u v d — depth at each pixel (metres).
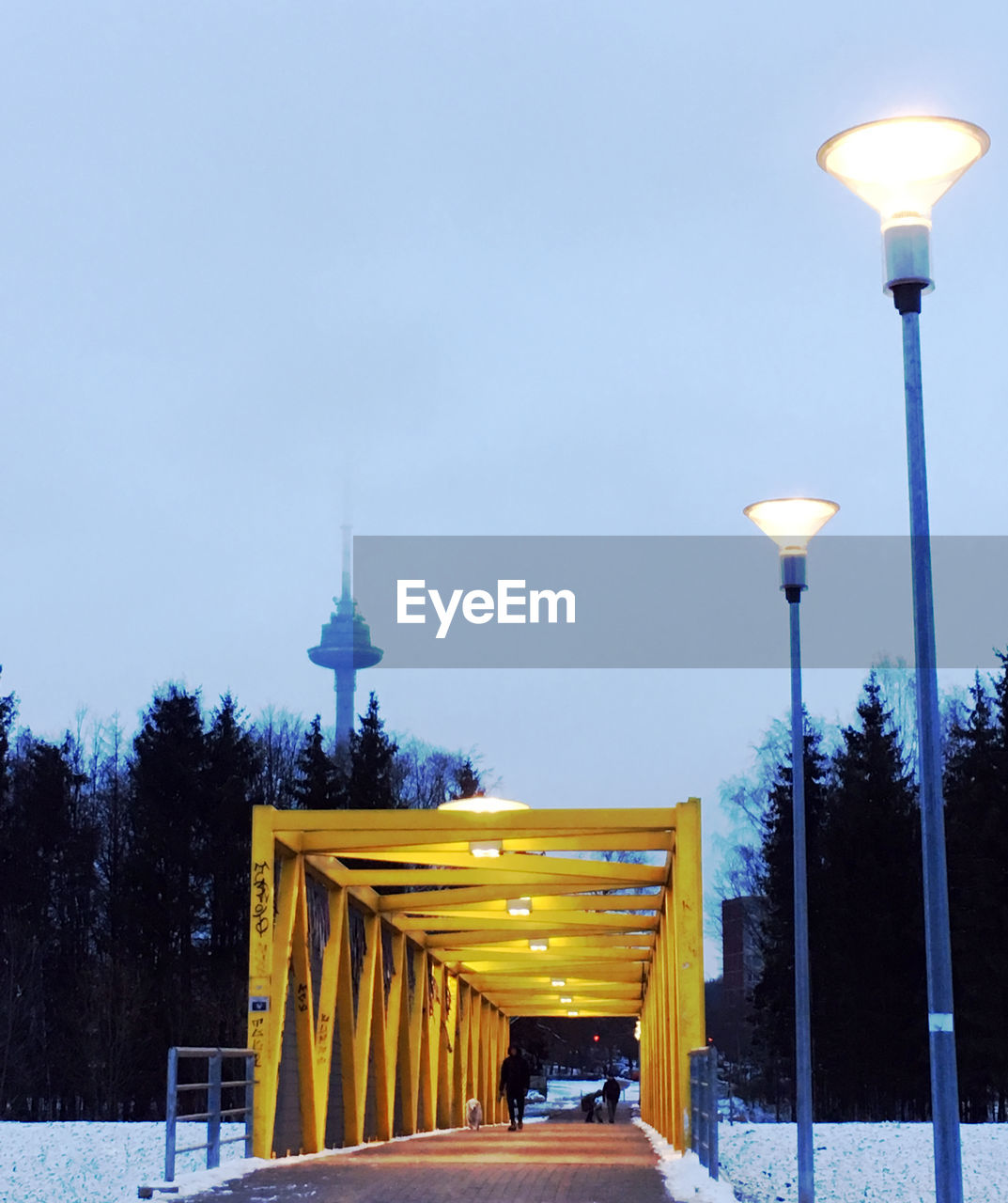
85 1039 44.56
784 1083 50.38
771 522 14.18
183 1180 12.67
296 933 20.08
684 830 19.73
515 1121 28.89
